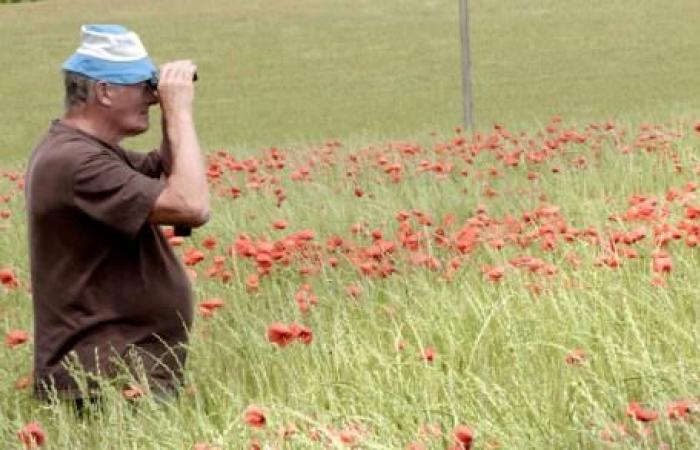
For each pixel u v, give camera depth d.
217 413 7.43
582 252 9.94
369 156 19.88
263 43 59.94
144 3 72.06
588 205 12.78
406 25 61.25
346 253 11.02
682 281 8.73
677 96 42.88
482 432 6.55
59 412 7.36
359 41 58.88
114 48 8.19
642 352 7.26
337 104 46.88
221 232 13.86
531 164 17.64
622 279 8.91
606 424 6.27
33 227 8.20
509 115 40.53
